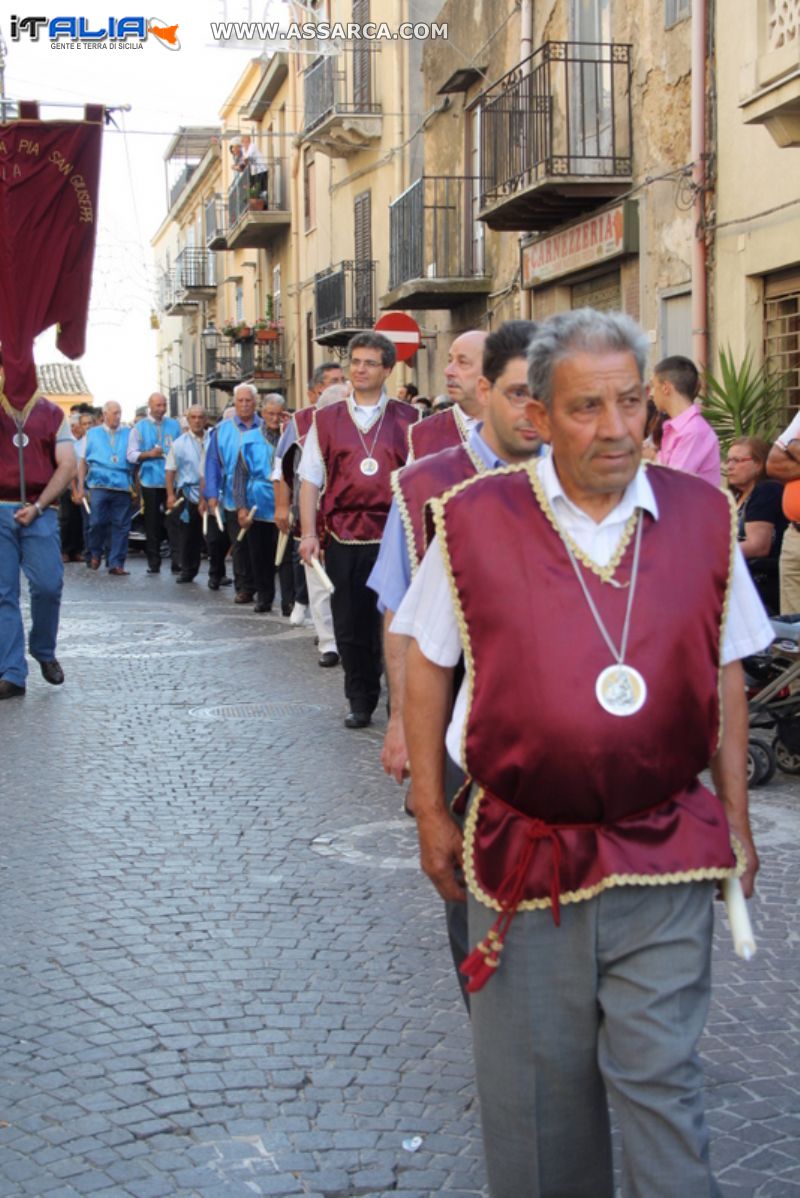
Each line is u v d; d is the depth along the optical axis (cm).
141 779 761
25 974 482
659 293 1493
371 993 465
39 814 689
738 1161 357
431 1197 342
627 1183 264
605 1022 268
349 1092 396
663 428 812
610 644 263
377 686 897
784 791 730
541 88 1722
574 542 269
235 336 3844
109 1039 430
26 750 839
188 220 5522
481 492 277
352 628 883
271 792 730
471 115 2120
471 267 2139
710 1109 384
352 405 884
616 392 262
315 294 3056
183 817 682
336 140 2795
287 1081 402
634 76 1524
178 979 477
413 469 416
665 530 272
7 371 993
